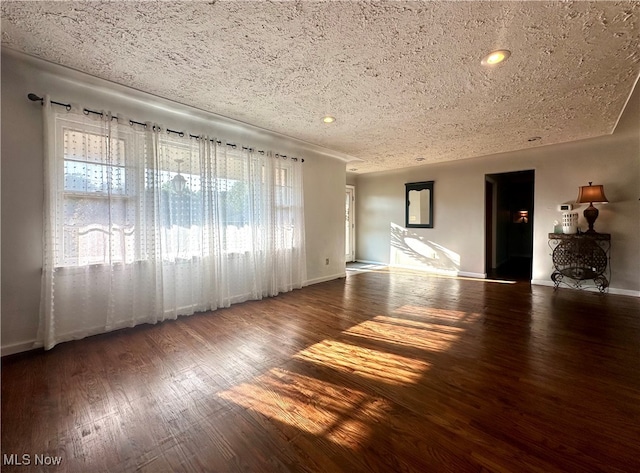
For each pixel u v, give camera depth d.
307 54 2.07
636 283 4.05
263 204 3.98
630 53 2.02
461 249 5.75
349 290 4.48
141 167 2.85
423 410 1.63
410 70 2.28
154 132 2.91
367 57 2.10
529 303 3.73
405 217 6.58
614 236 4.19
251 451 1.34
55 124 2.38
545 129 3.73
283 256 4.30
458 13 1.65
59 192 2.41
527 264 7.03
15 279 2.26
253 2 1.56
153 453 1.33
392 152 5.00
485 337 2.63
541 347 2.41
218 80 2.46
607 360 2.18
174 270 3.10
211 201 3.36
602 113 3.17
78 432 1.46
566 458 1.29
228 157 3.60
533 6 1.58
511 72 2.30
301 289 4.54
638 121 3.44
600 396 1.74
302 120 3.40
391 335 2.70
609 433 1.43
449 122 3.45
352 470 1.23
